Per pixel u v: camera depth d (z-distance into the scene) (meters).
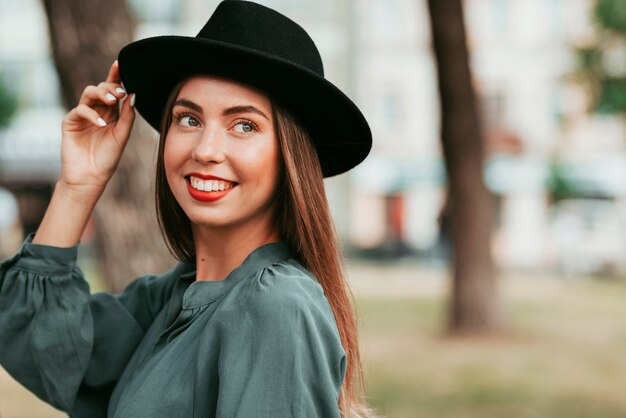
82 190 1.64
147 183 3.68
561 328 9.44
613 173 22.48
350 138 1.55
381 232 23.78
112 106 1.70
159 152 1.57
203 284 1.48
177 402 1.36
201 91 1.42
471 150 8.33
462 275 8.72
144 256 3.68
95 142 1.67
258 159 1.42
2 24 23.16
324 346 1.33
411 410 5.58
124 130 1.67
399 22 23.45
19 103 22.67
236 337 1.31
